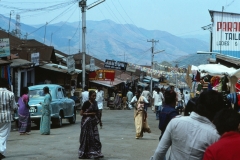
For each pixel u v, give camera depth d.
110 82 50.62
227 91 16.95
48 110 17.11
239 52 32.50
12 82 26.61
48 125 17.09
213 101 5.00
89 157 11.34
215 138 4.91
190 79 27.50
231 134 4.19
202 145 4.93
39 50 38.16
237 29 32.53
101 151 12.74
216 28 32.75
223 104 5.06
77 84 47.00
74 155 11.85
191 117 5.11
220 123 4.29
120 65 52.66
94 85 51.78
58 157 11.49
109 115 30.91
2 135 11.12
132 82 65.06
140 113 16.11
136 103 16.33
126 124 22.91
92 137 11.41
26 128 17.02
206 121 5.04
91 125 11.42
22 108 16.94
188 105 7.27
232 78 16.30
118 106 42.03
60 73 37.38
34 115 19.31
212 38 32.91
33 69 32.44
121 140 15.45
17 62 26.92
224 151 4.06
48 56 37.66
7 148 13.06
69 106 22.34
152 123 24.67
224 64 23.86
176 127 5.10
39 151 12.45
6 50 22.42
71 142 14.55
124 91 57.78
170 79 80.00
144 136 17.05
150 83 73.19
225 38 32.66
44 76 34.12
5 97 11.11
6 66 23.38
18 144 14.00
